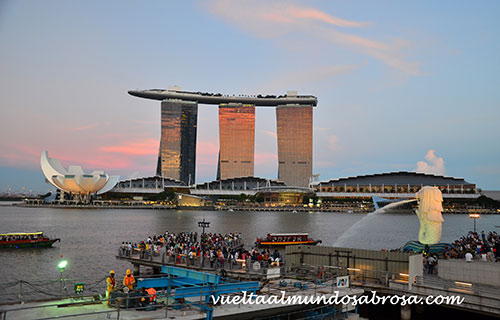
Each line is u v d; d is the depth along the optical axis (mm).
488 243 49062
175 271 23500
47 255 64625
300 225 153625
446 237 106625
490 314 26609
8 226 128750
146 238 91188
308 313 23734
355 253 34438
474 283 30578
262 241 74750
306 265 35344
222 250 48344
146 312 18734
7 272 50656
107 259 60906
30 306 19203
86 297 21547
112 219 174250
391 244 87812
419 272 31750
